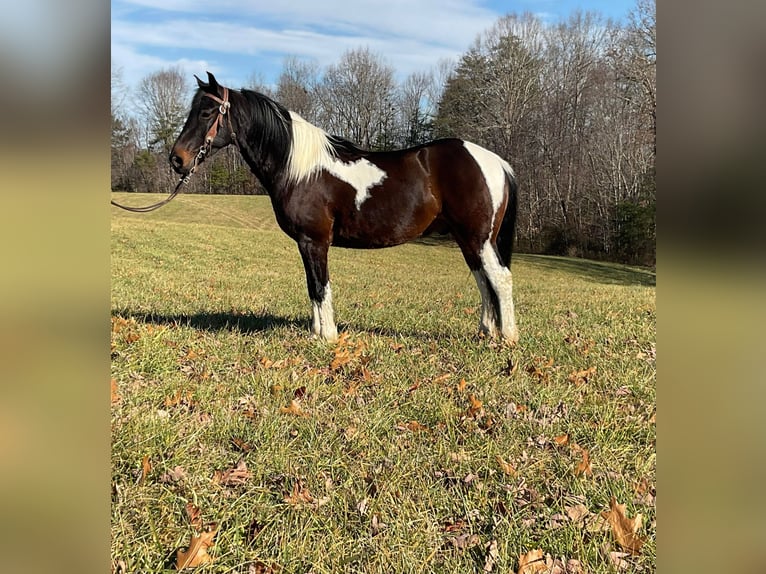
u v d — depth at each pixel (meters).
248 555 2.04
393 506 2.36
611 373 4.16
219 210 30.53
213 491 2.41
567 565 2.06
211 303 7.19
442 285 11.93
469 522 2.30
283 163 4.72
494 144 33.81
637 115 26.08
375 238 4.86
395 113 40.69
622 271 22.30
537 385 3.84
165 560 1.99
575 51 32.56
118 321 4.79
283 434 2.95
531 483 2.61
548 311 7.59
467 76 36.06
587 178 29.48
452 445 2.93
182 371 3.84
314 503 2.37
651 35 22.70
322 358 4.36
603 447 2.96
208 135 4.67
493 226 4.86
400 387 3.76
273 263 14.93
